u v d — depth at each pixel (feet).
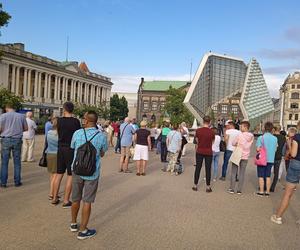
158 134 67.46
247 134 30.58
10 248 15.47
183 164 52.39
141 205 24.56
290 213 24.54
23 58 220.23
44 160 24.75
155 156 61.82
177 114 199.72
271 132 30.76
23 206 22.76
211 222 21.04
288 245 17.56
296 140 20.90
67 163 22.79
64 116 23.32
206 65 95.76
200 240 17.66
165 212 22.89
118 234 18.02
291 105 349.61
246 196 30.04
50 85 254.06
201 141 30.96
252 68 98.43
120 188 30.76
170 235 18.21
